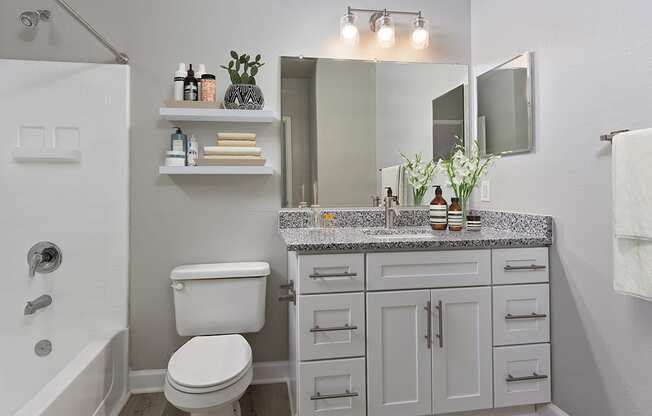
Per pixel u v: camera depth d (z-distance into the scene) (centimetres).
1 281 198
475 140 233
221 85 219
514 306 175
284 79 224
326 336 161
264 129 222
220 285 197
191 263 217
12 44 206
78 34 211
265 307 220
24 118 201
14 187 200
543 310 177
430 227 228
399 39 238
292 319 190
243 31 221
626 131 134
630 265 129
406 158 234
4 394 192
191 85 202
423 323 168
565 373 170
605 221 149
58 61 209
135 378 211
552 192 175
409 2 238
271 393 210
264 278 205
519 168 197
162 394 209
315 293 161
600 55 149
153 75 214
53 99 204
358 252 164
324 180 226
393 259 166
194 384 138
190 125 216
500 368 174
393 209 220
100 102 207
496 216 213
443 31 241
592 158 153
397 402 166
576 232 162
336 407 162
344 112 229
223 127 219
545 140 179
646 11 131
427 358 168
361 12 233
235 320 199
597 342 153
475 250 172
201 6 218
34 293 201
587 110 155
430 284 169
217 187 219
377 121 232
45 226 203
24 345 199
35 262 196
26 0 207
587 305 158
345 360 162
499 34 212
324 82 227
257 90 207
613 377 147
